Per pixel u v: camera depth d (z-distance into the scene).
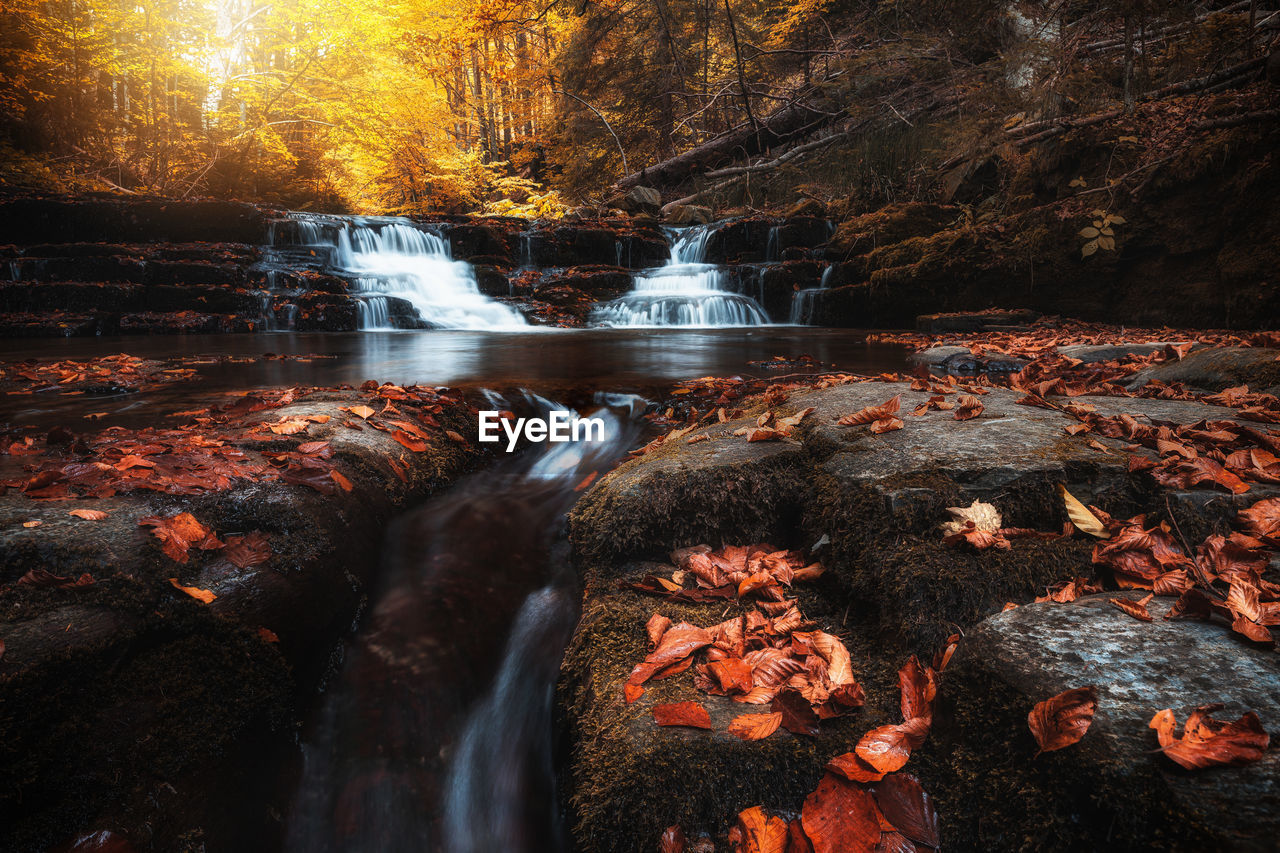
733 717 1.39
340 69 16.34
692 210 14.45
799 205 12.88
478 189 19.53
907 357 5.79
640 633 1.69
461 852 1.67
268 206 11.64
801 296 10.48
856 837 1.17
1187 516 1.76
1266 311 6.89
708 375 4.57
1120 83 9.07
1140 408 2.68
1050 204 8.98
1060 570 1.64
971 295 9.31
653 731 1.36
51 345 6.86
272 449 2.38
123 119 15.05
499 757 1.78
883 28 13.45
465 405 3.58
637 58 15.29
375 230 11.67
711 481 2.13
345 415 2.89
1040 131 9.28
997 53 10.93
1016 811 1.13
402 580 2.18
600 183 17.52
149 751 1.32
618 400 3.83
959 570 1.61
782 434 2.41
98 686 1.33
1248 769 0.99
